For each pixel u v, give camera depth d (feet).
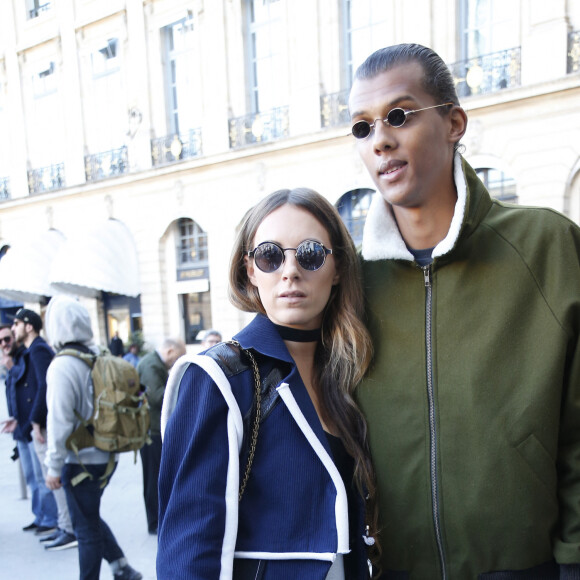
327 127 33.91
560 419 3.74
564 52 25.99
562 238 3.77
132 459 19.86
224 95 39.42
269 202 3.94
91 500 9.02
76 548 12.53
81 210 49.44
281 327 4.03
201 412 3.38
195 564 3.12
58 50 49.42
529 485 3.57
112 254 45.01
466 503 3.65
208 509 3.27
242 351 3.74
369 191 33.73
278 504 3.48
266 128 37.88
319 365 4.25
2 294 53.26
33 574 11.31
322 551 3.44
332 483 3.62
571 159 26.09
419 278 4.08
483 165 28.73
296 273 3.72
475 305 3.83
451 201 4.07
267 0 37.88
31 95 53.67
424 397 3.87
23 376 13.39
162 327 44.73
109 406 9.07
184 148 42.57
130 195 45.70
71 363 9.07
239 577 3.38
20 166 54.39
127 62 44.86
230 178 39.45
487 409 3.64
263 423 3.57
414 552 3.92
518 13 27.91
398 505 3.92
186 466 3.33
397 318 4.13
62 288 49.08
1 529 13.83
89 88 48.42
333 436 3.95
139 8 43.39
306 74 35.12
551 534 3.70
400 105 3.69
